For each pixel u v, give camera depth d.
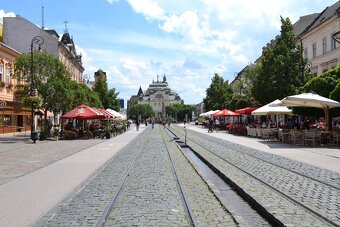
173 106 184.88
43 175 14.61
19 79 38.72
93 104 55.53
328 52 43.88
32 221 7.96
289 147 26.55
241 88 65.31
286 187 11.22
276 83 42.25
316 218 7.63
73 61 82.81
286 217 7.71
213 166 16.92
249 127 44.16
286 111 33.72
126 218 8.05
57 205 9.39
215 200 10.09
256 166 16.48
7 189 11.68
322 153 21.58
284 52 42.66
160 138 42.75
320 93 29.59
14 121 48.66
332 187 11.12
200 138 41.53
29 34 61.75
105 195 10.66
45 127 38.72
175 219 7.96
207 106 87.88
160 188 11.71
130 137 45.03
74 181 13.17
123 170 16.09
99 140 38.50
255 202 9.48
